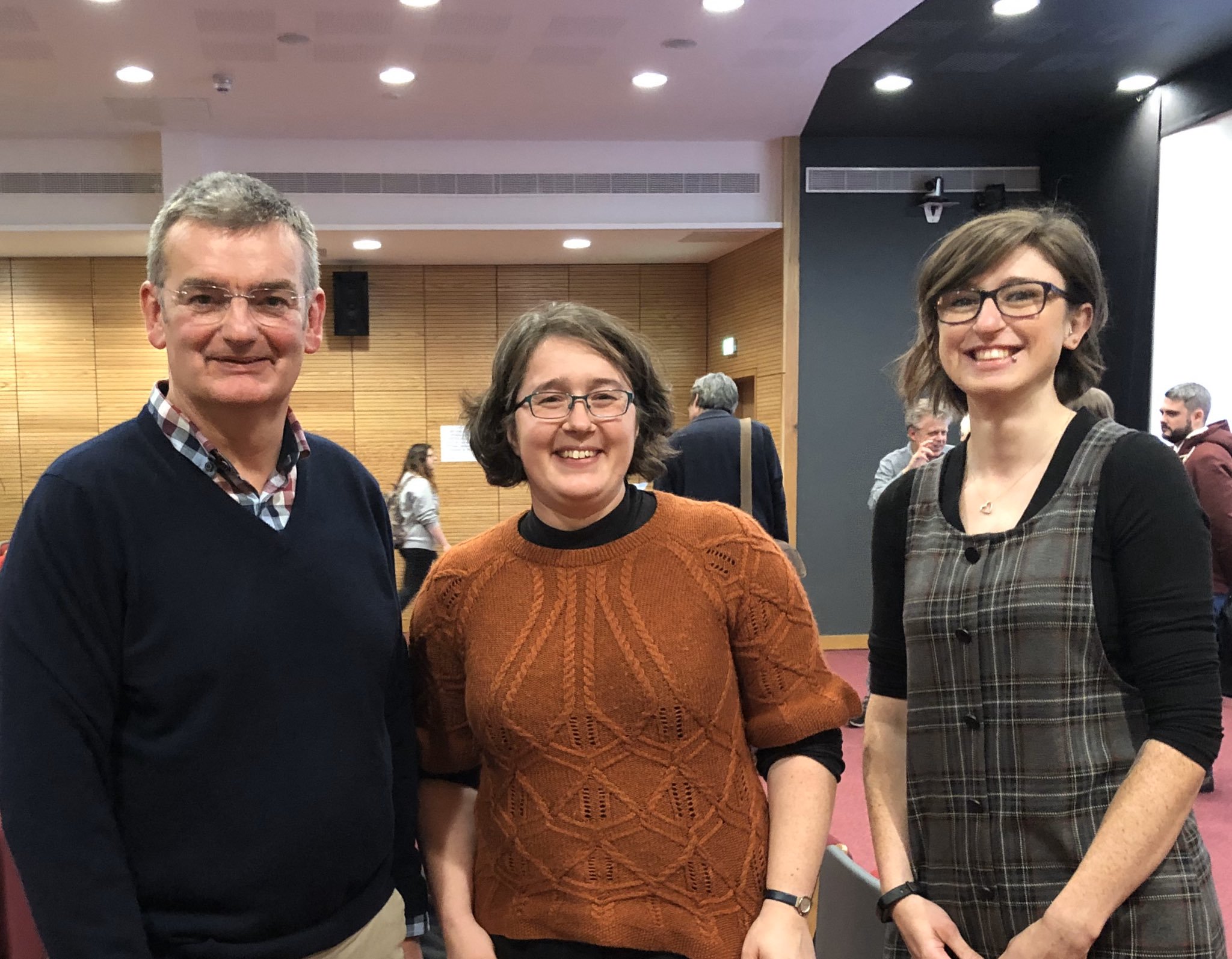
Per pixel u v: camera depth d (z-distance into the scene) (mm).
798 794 1214
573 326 1229
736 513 1276
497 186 5902
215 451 1157
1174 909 1078
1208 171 4648
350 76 4738
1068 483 1167
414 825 1334
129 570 1095
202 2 3883
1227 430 3631
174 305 1130
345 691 1195
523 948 1181
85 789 1045
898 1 3928
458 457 7355
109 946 1027
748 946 1122
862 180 5910
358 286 7156
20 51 4371
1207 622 1088
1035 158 5980
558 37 4289
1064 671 1130
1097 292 1226
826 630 6039
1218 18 4090
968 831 1196
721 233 6094
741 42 4363
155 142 5797
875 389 5984
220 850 1106
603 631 1170
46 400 6910
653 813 1139
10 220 5801
